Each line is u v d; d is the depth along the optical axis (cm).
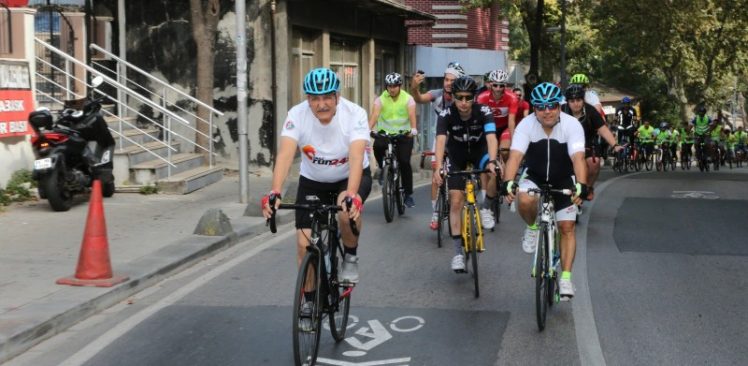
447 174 877
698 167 3556
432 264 983
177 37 1958
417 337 691
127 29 1973
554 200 752
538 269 702
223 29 1936
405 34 2883
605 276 923
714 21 3912
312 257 600
